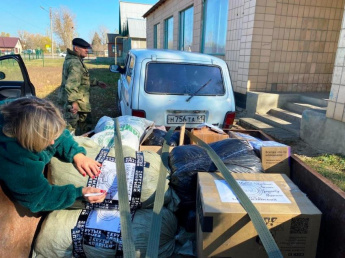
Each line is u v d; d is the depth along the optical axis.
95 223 1.74
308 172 1.94
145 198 1.85
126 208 1.55
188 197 1.98
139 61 3.88
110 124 2.79
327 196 1.65
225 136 2.84
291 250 1.50
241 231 1.46
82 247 1.72
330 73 7.91
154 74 3.82
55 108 1.48
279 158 2.24
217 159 1.90
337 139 4.73
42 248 1.73
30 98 1.44
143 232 1.79
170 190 1.99
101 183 1.82
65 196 1.62
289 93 7.31
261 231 1.32
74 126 4.54
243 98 7.75
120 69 5.59
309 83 7.85
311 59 7.69
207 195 1.58
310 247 1.49
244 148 2.22
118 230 1.71
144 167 1.93
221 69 4.04
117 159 1.89
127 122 2.84
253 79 7.48
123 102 4.48
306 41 7.50
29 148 1.41
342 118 4.57
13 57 4.39
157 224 1.54
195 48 11.48
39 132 1.35
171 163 2.09
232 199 1.55
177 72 3.89
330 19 7.46
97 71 21.41
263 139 3.30
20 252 1.58
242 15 7.65
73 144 1.86
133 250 1.34
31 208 1.53
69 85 4.24
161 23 16.55
